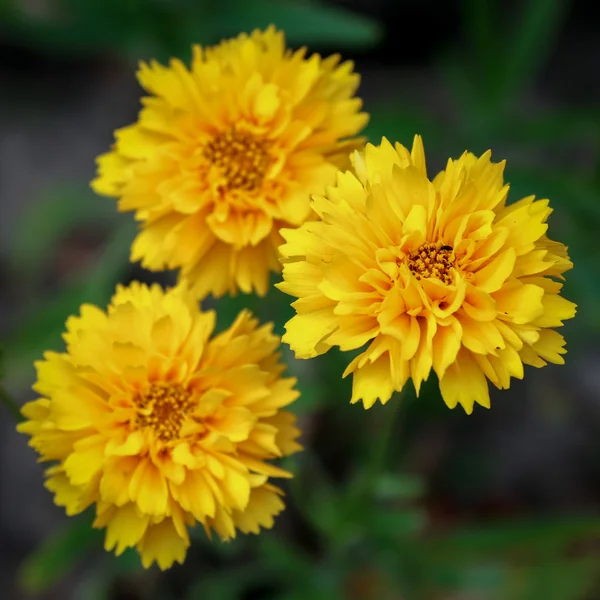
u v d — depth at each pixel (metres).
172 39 0.40
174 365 0.31
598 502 0.40
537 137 0.40
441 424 0.40
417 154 0.30
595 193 0.38
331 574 0.38
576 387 0.41
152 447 0.31
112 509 0.31
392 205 0.29
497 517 0.39
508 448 0.40
